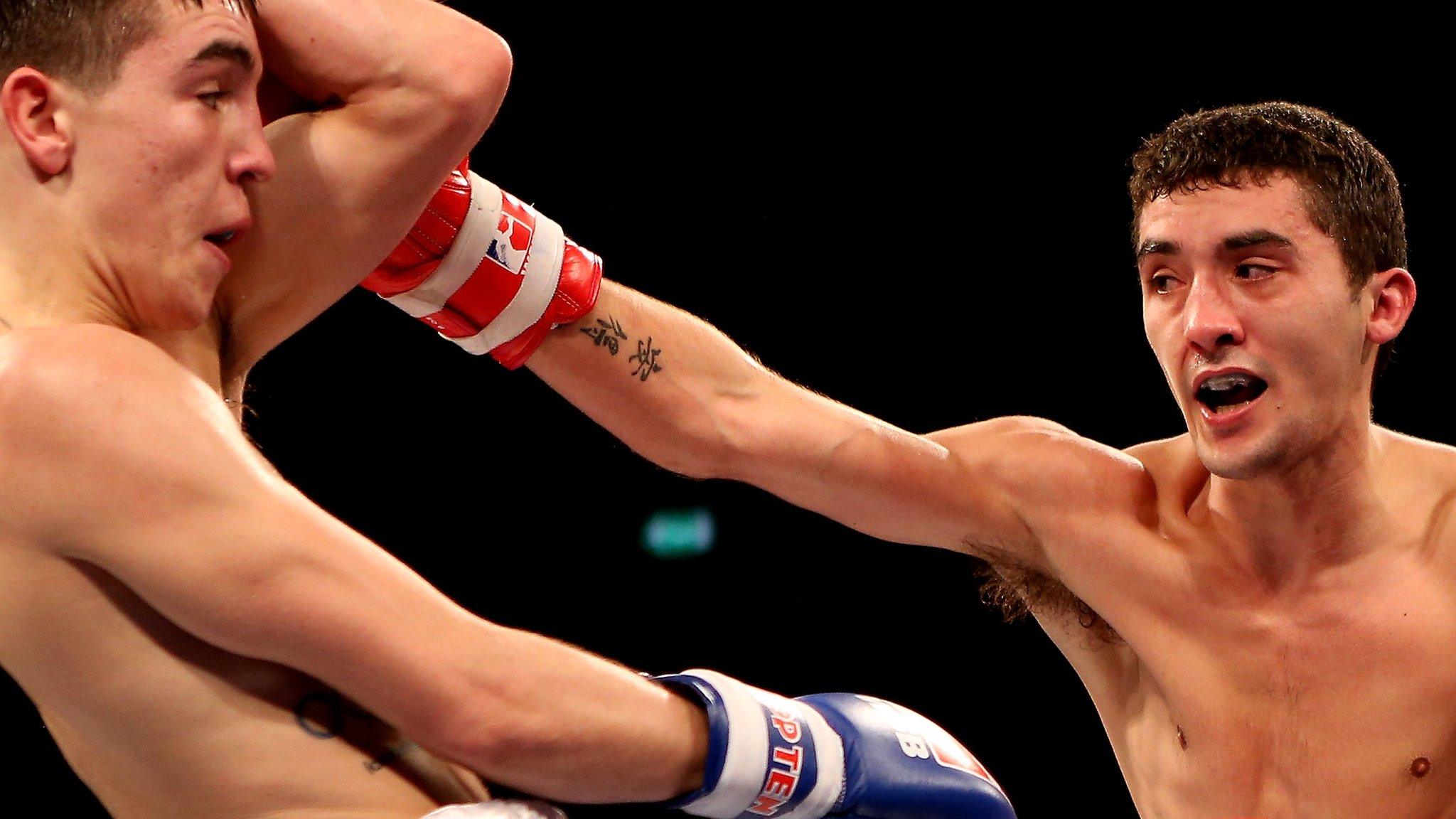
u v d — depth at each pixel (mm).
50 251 2541
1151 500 3611
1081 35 8727
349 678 2514
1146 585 3527
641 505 8984
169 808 2646
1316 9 8281
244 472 2471
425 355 9016
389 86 2867
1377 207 3271
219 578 2424
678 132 9164
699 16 8922
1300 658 3404
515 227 3488
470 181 3434
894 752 3092
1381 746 3334
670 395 3625
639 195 9258
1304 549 3381
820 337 9375
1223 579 3479
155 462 2404
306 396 8891
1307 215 3166
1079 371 9156
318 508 2562
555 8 8875
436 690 2518
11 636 2514
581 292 3541
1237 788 3461
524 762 2609
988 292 9242
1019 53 8891
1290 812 3414
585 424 9094
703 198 9281
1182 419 9000
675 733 2826
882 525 3670
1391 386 8430
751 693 2986
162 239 2570
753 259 9344
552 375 3639
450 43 2893
